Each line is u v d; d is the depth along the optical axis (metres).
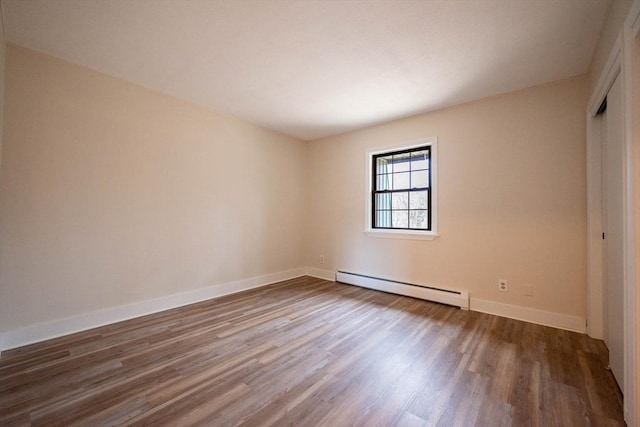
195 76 2.71
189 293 3.31
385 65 2.47
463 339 2.38
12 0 1.72
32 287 2.28
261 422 1.41
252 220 4.05
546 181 2.72
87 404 1.54
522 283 2.84
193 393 1.64
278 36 2.09
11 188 2.18
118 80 2.74
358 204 4.25
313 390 1.68
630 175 1.39
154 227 3.01
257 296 3.62
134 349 2.17
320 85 2.86
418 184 3.69
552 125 2.70
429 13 1.83
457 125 3.28
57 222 2.40
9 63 2.17
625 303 1.46
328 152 4.65
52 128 2.37
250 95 3.12
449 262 3.33
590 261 2.40
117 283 2.74
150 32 2.05
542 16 1.83
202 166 3.45
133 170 2.85
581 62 2.36
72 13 1.85
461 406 1.54
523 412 1.50
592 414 1.48
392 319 2.83
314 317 2.88
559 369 1.91
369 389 1.69
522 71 2.53
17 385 1.71
